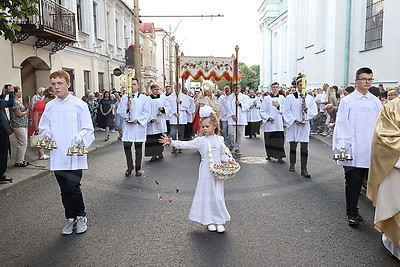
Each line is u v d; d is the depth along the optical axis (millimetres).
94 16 9336
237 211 3352
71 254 2615
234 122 7023
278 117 4445
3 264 2479
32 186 4039
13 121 4086
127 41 15828
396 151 2707
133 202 3354
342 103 3328
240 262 2545
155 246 2756
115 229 2979
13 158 4207
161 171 3518
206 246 2773
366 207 3816
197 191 3096
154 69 23281
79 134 2988
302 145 4070
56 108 3006
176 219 3193
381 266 2564
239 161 4109
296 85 4328
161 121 4758
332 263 2580
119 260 2551
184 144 3227
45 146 2938
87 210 3242
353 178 3262
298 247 2793
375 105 3254
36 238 2900
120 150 4844
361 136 3238
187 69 6824
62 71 2996
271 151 4023
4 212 3410
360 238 2990
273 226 3082
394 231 2660
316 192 3545
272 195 3480
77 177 3012
